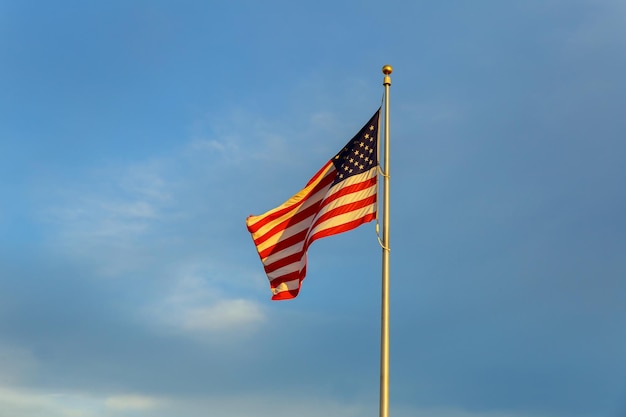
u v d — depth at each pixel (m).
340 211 20.70
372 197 20.61
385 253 19.72
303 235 22.12
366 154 21.20
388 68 21.69
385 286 19.31
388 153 20.81
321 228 20.61
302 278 21.23
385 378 18.27
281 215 22.53
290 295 21.66
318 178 22.50
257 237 22.42
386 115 21.23
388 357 18.47
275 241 22.28
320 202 22.19
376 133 21.31
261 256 22.22
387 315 18.95
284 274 21.89
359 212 20.52
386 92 21.55
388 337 18.72
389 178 20.48
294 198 22.62
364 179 20.94
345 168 21.27
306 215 22.31
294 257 21.97
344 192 20.94
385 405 17.97
